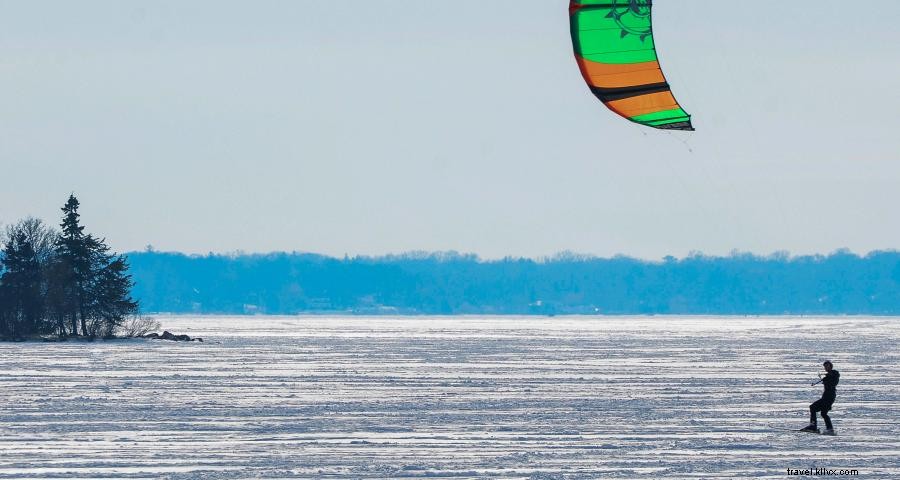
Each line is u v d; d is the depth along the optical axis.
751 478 102.12
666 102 82.56
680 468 107.19
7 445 121.88
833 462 111.00
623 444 124.38
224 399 178.75
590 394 192.50
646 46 81.50
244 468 106.50
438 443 124.88
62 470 104.94
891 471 105.69
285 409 162.38
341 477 101.81
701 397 187.00
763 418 152.38
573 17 81.94
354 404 170.88
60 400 174.50
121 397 181.50
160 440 126.62
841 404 172.75
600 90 82.88
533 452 117.81
